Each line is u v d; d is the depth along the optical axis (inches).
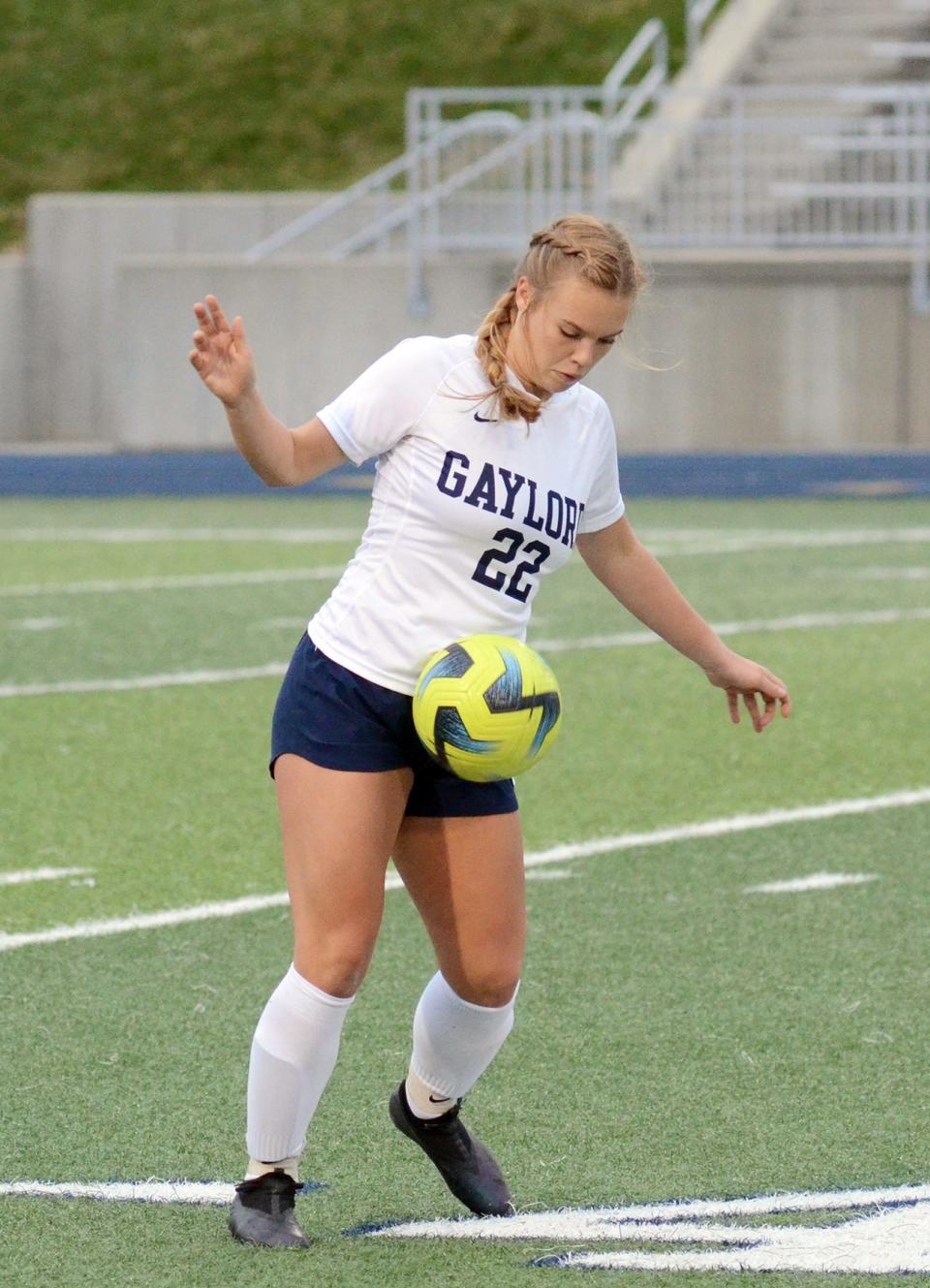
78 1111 661.3
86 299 4055.1
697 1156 621.0
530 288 530.0
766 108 3789.4
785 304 3304.6
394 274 3398.1
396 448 543.8
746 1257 541.6
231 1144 633.0
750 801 1132.5
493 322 539.5
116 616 1824.6
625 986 798.5
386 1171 615.8
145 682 1492.4
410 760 542.3
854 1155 620.4
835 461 3097.9
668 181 3663.9
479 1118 655.8
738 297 3304.6
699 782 1179.3
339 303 3408.0
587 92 3422.7
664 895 934.4
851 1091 679.1
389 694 536.4
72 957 838.5
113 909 911.7
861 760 1239.5
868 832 1058.7
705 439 3326.8
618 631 1761.8
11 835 1047.6
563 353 528.4
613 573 599.8
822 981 804.6
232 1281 528.1
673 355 3314.5
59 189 4360.2
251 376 517.7
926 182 3567.9
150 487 3228.3
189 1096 676.1
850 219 3612.2
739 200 3368.6
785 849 1023.6
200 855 1010.7
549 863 996.6
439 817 548.1
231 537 2507.4
